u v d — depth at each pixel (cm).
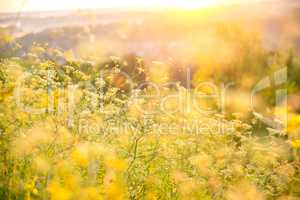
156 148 339
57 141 298
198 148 387
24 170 283
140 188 299
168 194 307
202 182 315
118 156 302
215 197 323
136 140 317
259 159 371
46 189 252
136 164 307
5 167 285
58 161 271
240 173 346
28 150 287
